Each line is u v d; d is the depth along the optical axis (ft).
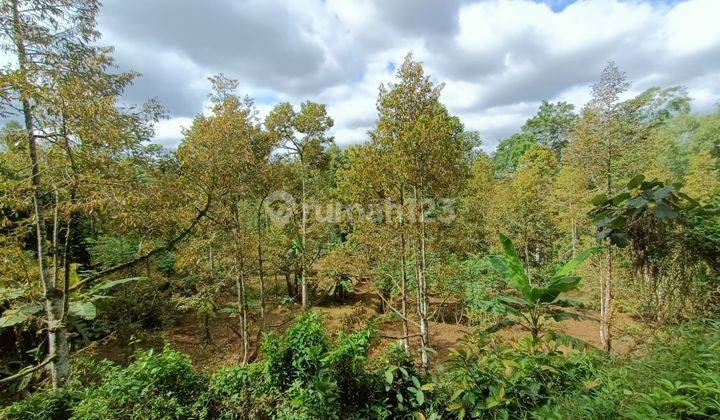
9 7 14.14
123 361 28.66
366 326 17.31
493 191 55.06
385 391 11.39
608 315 24.66
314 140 41.52
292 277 54.24
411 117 22.41
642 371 7.75
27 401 13.33
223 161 22.13
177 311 38.50
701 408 5.82
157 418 12.11
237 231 25.61
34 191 15.69
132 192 15.51
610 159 26.94
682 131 59.72
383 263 26.53
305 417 11.25
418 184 22.00
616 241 10.30
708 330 9.12
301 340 12.78
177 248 24.47
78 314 23.54
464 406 9.30
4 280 18.58
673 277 11.12
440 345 31.89
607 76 26.45
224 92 23.65
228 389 13.37
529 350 9.81
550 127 106.93
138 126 16.49
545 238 52.19
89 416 11.85
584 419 6.81
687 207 9.75
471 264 40.37
